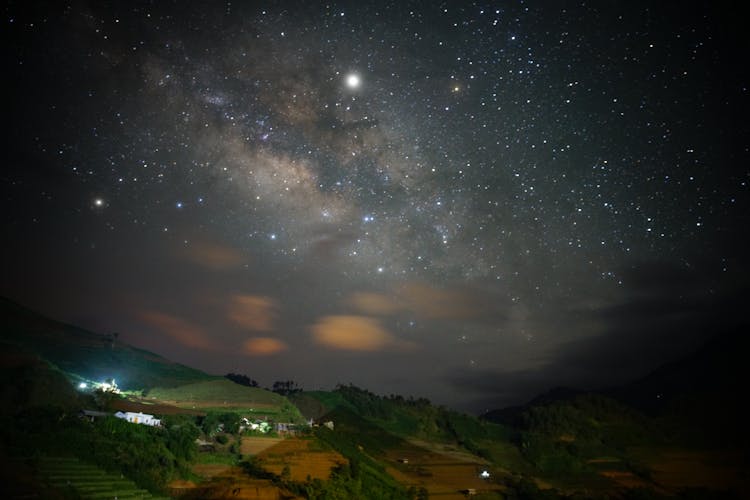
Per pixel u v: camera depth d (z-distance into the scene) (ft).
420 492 175.73
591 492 233.14
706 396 360.89
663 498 228.43
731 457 293.84
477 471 229.25
